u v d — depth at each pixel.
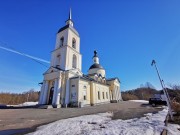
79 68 29.45
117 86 43.34
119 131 6.33
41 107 20.83
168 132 6.01
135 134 5.81
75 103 23.14
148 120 8.77
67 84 24.52
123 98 53.69
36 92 58.34
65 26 30.11
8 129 7.69
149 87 73.44
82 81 26.06
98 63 45.53
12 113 14.53
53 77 24.83
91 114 13.18
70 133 6.48
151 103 25.20
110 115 12.28
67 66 25.84
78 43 31.23
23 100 49.53
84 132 6.54
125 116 11.55
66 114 13.65
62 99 23.09
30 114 13.70
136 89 72.25
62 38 29.83
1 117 11.85
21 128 7.90
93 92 28.45
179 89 22.20
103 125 7.98
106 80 41.88
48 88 25.83
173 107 12.28
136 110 15.86
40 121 9.99
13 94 49.50
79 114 13.55
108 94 37.12
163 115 10.91
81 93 24.89
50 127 7.66
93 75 35.09
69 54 26.95
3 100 44.38
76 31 31.59
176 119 8.79
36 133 6.59
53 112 15.32
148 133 5.87
